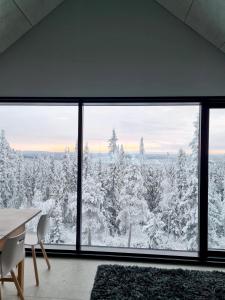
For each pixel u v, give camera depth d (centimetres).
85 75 333
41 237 276
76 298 243
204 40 318
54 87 337
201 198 324
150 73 325
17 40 338
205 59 318
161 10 322
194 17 296
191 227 334
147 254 331
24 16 306
